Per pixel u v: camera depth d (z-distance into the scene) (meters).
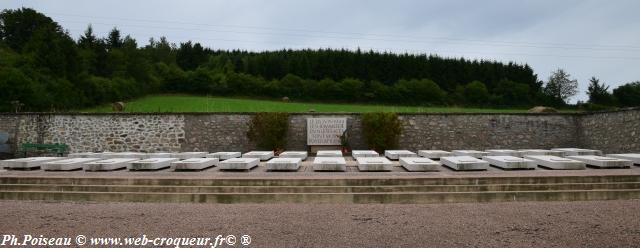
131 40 61.50
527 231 5.76
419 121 18.34
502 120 18.45
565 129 18.55
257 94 48.44
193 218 6.62
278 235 5.59
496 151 15.05
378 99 47.34
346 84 47.47
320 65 55.56
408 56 58.41
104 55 44.28
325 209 7.36
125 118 17.91
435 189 8.42
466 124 18.39
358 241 5.29
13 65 29.61
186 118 18.05
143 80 45.16
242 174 9.96
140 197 8.21
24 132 17.55
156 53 64.25
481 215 6.80
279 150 17.61
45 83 27.30
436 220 6.45
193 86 48.06
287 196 8.05
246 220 6.47
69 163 11.09
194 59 65.06
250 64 58.16
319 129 18.09
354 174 9.88
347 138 18.08
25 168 11.30
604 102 50.00
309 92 47.94
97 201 8.23
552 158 11.84
